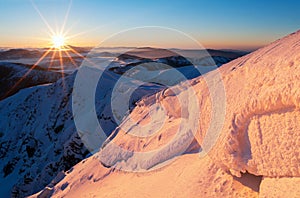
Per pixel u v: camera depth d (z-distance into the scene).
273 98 2.82
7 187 44.38
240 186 3.23
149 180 5.14
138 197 4.49
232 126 3.43
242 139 3.30
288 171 2.56
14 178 47.06
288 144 2.59
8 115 69.50
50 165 30.30
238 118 3.38
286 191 2.44
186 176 4.24
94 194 6.29
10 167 51.56
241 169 3.17
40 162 38.38
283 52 3.96
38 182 28.98
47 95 63.16
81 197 6.68
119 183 6.08
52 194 8.59
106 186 6.47
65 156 28.11
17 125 64.44
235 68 5.55
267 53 4.75
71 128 40.81
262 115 3.03
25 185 32.28
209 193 3.45
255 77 3.80
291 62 3.06
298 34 5.24
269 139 2.85
